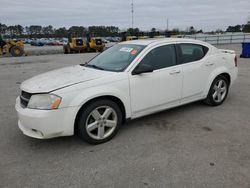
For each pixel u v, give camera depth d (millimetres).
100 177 2881
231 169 2971
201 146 3564
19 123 3771
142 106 4086
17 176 2926
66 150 3547
